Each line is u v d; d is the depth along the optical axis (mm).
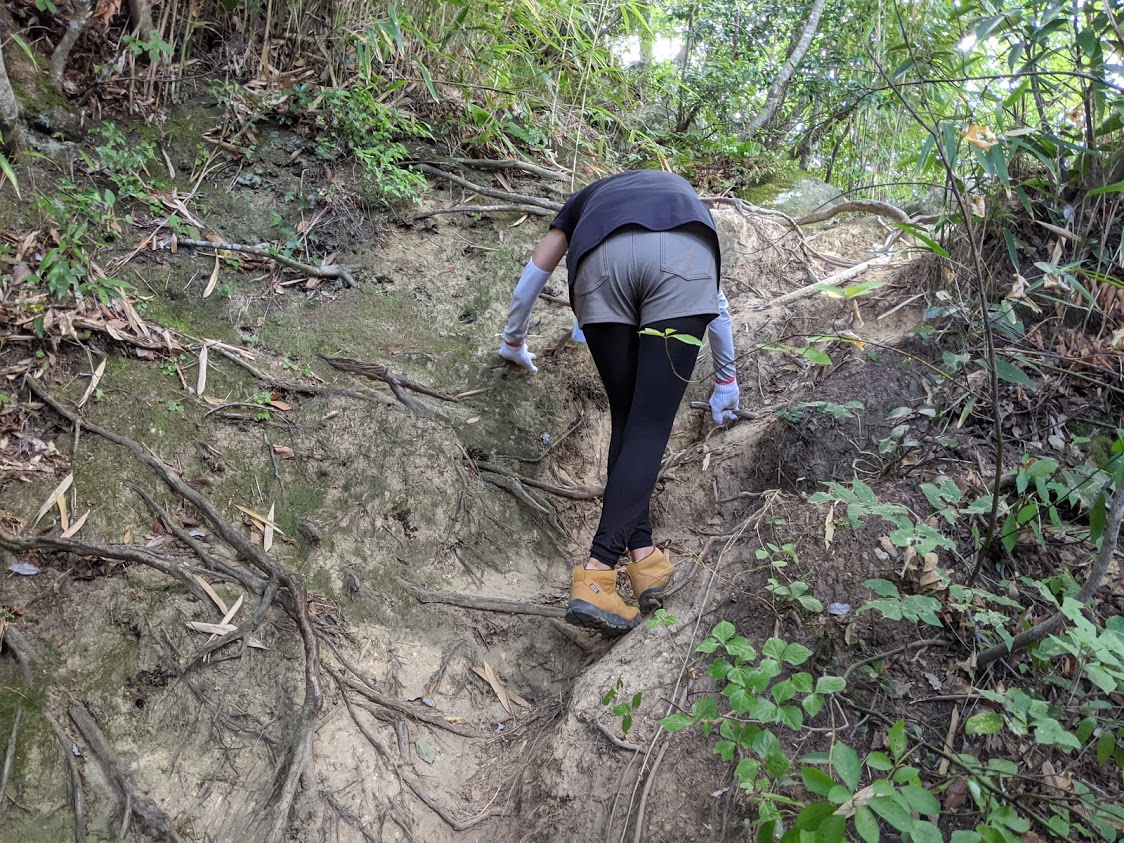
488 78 4285
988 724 1637
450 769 2316
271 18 3752
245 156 3455
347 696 2332
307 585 2506
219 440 2689
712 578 2377
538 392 3260
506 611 2658
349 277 3293
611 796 2055
